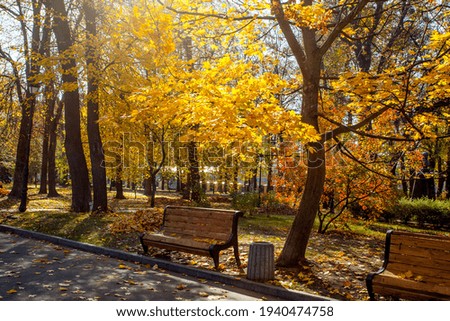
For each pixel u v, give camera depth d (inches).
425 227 818.2
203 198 946.1
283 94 401.4
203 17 339.0
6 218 642.2
